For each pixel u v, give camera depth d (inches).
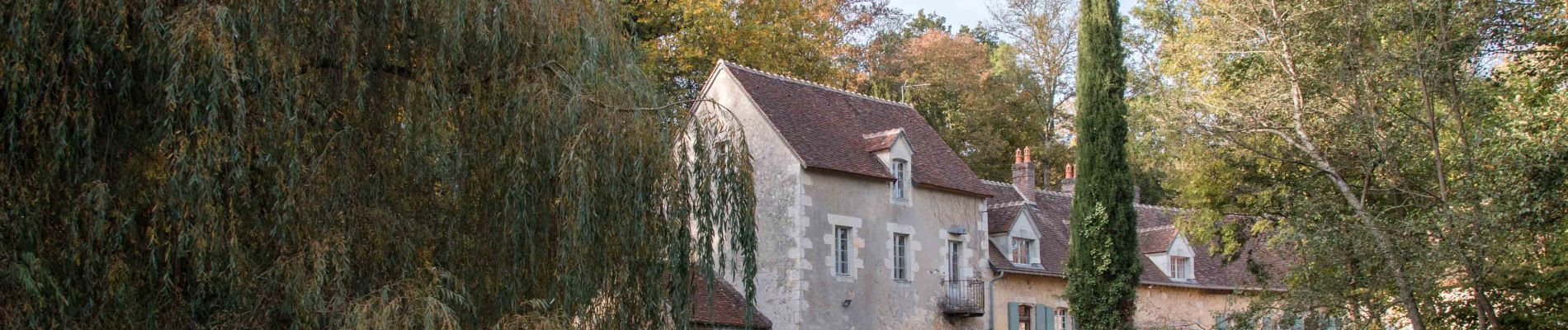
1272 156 768.3
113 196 360.5
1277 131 768.3
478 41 445.1
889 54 1764.3
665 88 1190.3
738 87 985.5
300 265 381.1
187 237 357.7
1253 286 831.7
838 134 1007.0
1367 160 701.9
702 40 1194.6
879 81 1690.5
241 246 380.2
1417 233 644.7
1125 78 970.7
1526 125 653.3
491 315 442.9
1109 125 956.0
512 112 441.1
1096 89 965.8
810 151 944.9
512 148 438.3
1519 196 631.2
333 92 420.2
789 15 1298.0
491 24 446.6
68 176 356.5
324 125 412.8
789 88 1032.2
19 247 344.5
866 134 1043.9
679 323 464.4
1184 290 1236.5
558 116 437.4
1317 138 748.0
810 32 1339.8
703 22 1168.8
